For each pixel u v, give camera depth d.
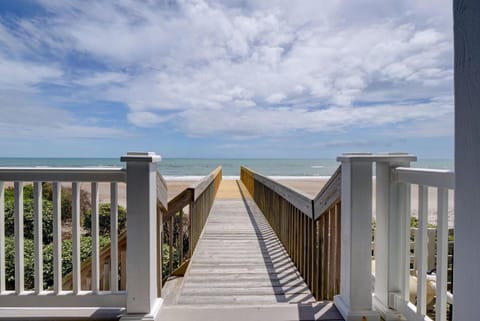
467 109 0.98
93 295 1.76
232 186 13.51
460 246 1.02
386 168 1.75
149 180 1.66
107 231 5.99
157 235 2.00
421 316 1.49
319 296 2.30
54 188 1.75
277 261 3.21
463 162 1.00
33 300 1.75
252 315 1.76
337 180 1.91
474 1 0.94
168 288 2.51
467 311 0.99
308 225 2.60
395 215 1.72
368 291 1.69
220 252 3.52
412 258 2.77
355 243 1.69
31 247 4.45
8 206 5.17
